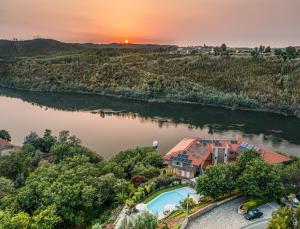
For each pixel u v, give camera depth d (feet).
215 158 286.87
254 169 205.77
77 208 194.80
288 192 212.43
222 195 206.08
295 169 225.97
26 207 197.16
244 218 182.91
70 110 646.33
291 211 163.12
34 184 209.56
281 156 295.69
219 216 184.85
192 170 265.54
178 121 563.07
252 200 198.80
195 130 499.92
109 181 226.58
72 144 339.77
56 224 179.83
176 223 178.50
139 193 225.35
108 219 199.82
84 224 198.18
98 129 496.64
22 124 521.24
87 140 434.71
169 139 445.37
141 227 165.89
